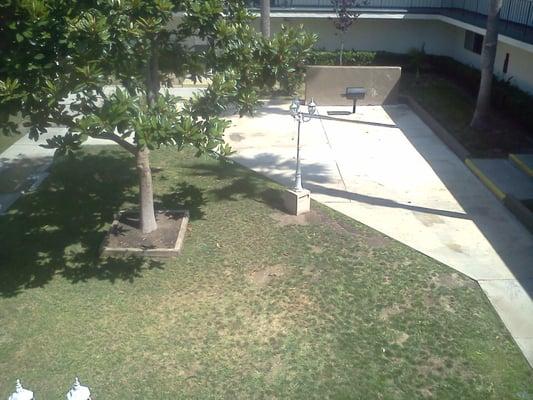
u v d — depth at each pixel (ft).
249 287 31.55
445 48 80.74
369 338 27.91
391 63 78.89
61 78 26.53
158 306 30.01
